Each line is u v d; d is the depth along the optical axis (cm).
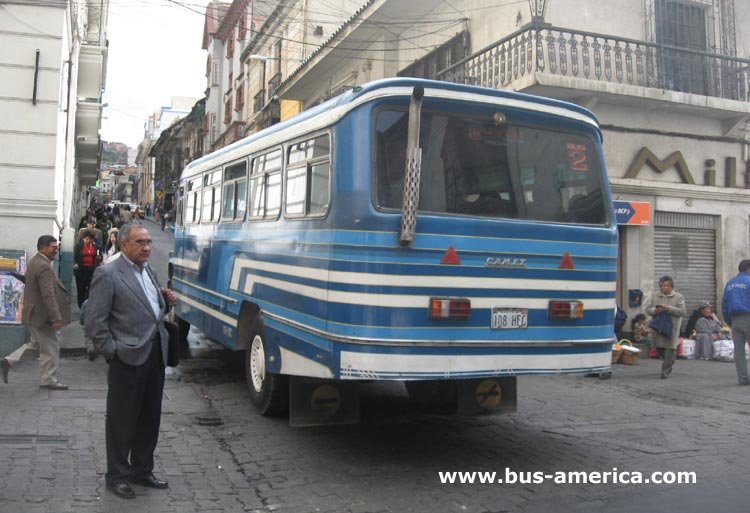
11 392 750
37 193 1009
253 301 717
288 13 2673
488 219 542
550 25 1152
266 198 709
